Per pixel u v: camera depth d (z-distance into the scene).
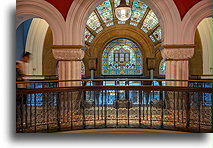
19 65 8.10
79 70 7.71
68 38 7.48
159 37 15.36
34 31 11.72
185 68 7.46
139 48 15.93
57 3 7.42
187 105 5.51
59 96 5.64
